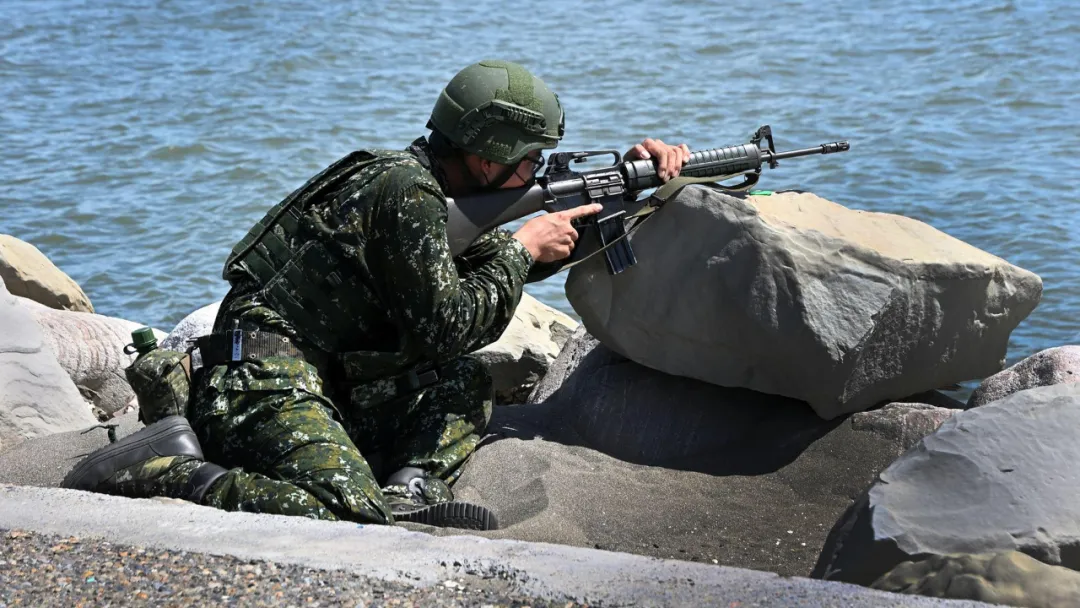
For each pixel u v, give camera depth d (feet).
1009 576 8.44
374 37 58.23
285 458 12.29
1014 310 15.14
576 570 8.92
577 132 41.27
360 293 13.17
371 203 13.08
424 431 13.88
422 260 12.85
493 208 13.96
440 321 12.89
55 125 44.55
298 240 13.26
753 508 13.16
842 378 14.17
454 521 11.94
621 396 15.76
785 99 44.37
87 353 20.22
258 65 52.75
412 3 66.49
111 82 51.01
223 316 13.30
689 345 14.96
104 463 12.36
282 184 37.04
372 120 44.11
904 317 14.23
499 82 13.70
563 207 14.51
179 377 13.34
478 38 57.88
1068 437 9.77
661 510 13.01
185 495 11.91
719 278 14.30
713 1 64.80
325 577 8.86
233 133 42.65
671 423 15.26
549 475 13.53
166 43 58.18
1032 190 31.96
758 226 14.14
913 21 56.24
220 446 12.67
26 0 69.10
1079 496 9.30
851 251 14.15
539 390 18.07
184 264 30.53
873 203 31.73
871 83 45.98
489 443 14.88
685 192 14.61
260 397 12.69
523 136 13.83
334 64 53.16
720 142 39.42
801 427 14.70
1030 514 9.18
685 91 46.39
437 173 14.02
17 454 14.64
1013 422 9.98
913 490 9.71
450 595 8.55
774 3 63.26
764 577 8.66
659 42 55.42
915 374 14.73
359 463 12.26
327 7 64.95
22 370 15.85
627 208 15.19
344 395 13.94
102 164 39.34
